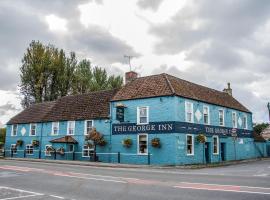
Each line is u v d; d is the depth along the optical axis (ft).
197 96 104.63
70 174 56.59
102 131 106.63
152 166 82.99
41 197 33.76
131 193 35.32
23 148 136.87
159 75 103.50
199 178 49.03
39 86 171.94
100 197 33.24
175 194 34.04
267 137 204.85
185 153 92.43
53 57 177.27
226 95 135.33
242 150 129.08
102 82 185.37
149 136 94.43
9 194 35.94
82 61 186.70
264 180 45.68
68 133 118.32
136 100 99.45
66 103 129.70
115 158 101.19
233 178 48.80
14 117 149.18
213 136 108.47
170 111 91.56
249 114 140.97
